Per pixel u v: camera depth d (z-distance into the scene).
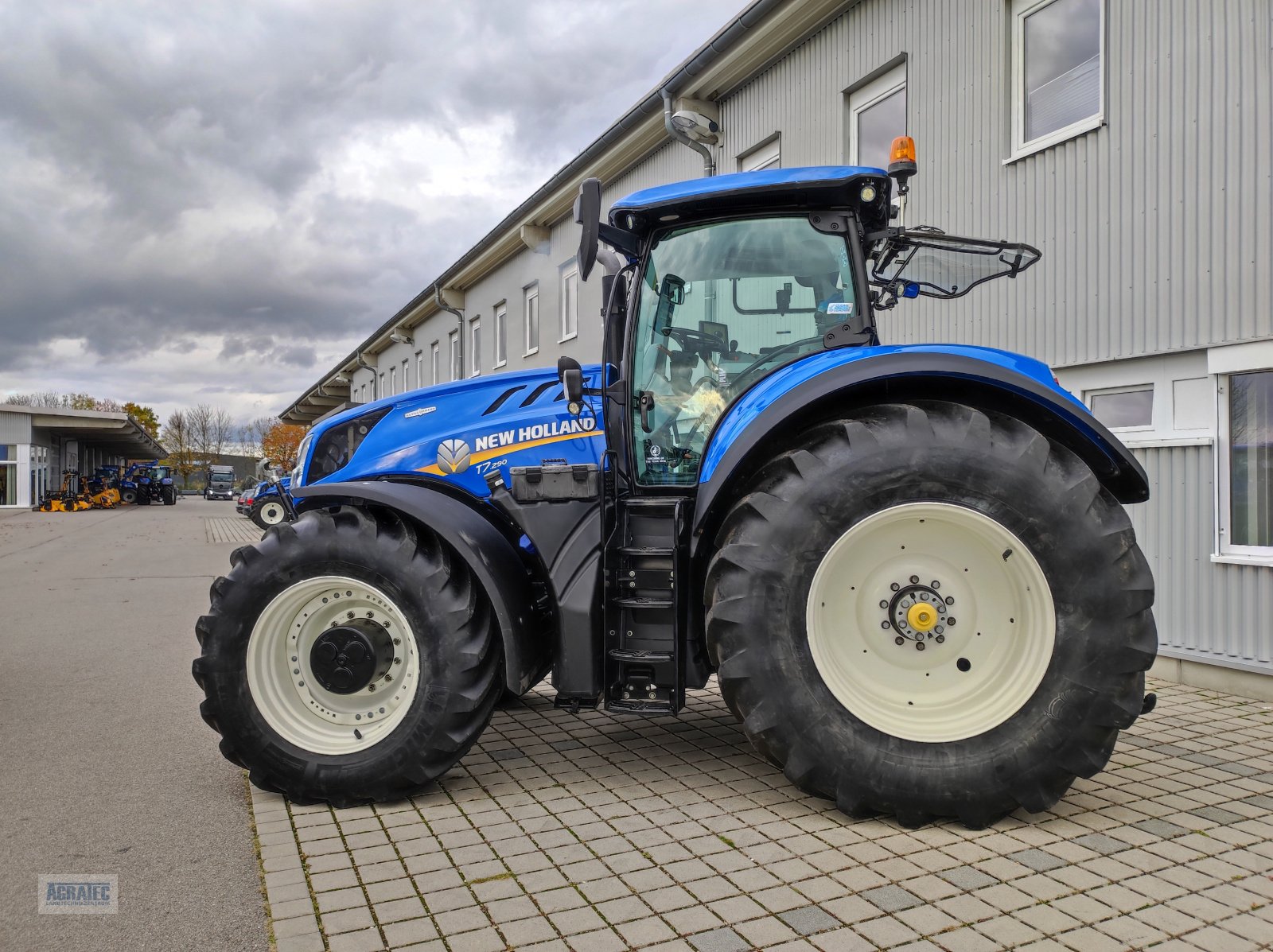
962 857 2.84
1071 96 6.28
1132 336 5.69
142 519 29.89
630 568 3.38
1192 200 5.34
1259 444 5.12
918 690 3.20
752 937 2.35
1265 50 4.97
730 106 10.23
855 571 3.23
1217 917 2.43
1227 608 5.22
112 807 3.47
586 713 4.85
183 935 2.44
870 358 3.14
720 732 4.44
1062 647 2.98
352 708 3.53
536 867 2.82
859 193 3.56
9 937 2.43
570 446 3.96
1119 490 3.49
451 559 3.52
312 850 3.00
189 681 5.81
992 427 3.10
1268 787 3.52
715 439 3.43
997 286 6.69
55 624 8.12
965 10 7.06
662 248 3.73
